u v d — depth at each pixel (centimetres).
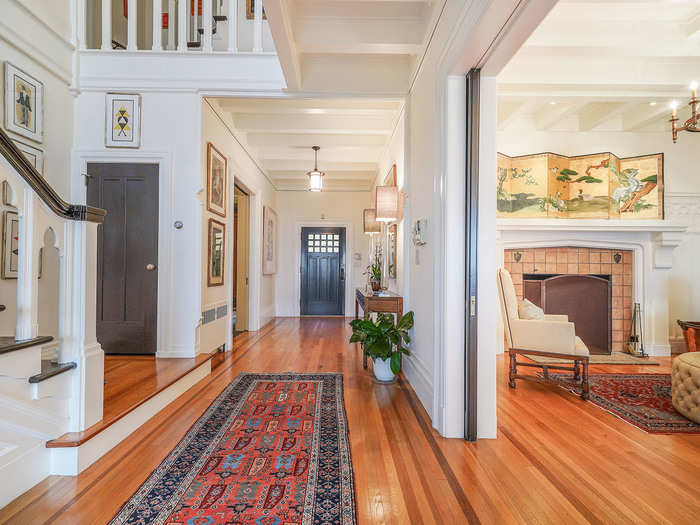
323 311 868
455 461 212
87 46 391
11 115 287
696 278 536
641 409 302
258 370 402
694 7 304
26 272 180
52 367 193
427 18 295
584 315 536
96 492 177
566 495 180
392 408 295
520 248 538
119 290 372
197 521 157
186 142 373
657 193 523
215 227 431
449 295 246
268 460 210
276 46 296
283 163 699
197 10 409
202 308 388
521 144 537
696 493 183
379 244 657
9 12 284
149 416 266
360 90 377
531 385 373
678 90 387
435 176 269
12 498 170
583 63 372
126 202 372
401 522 159
